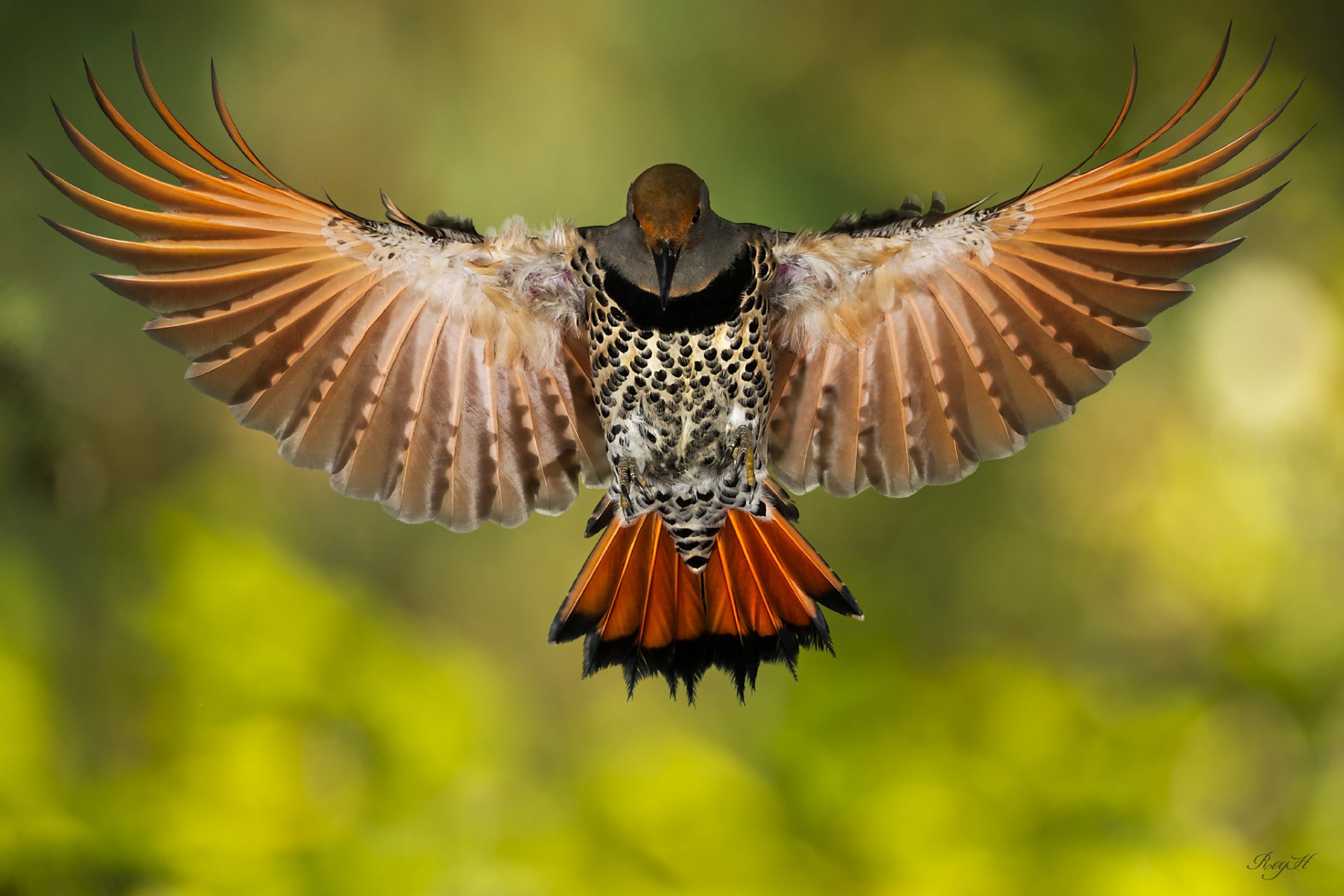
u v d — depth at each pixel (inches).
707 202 297.0
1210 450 588.7
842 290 309.7
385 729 301.9
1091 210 288.4
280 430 301.4
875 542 560.7
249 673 301.4
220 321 287.9
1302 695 406.9
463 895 286.4
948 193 544.1
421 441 311.0
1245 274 611.2
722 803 292.2
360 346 303.3
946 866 283.1
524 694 482.9
